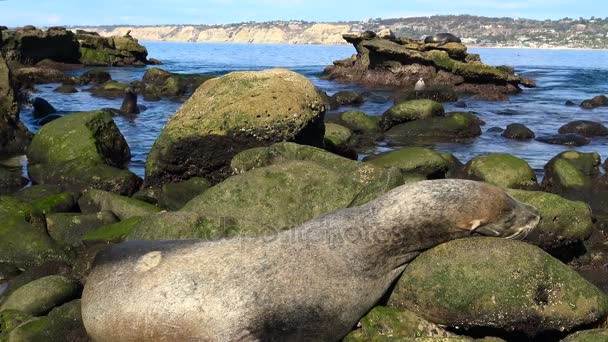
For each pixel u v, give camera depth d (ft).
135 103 80.07
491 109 91.97
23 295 23.43
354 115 67.46
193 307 18.62
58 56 162.20
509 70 126.31
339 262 19.84
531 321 20.33
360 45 137.90
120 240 28.32
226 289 18.79
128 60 179.42
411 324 20.63
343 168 30.91
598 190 40.63
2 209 30.58
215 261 19.40
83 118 48.70
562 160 42.91
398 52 124.67
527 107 94.79
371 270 20.36
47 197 34.55
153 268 19.51
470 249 21.01
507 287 20.34
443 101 99.81
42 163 46.57
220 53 380.37
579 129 68.08
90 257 26.66
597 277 27.32
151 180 42.57
